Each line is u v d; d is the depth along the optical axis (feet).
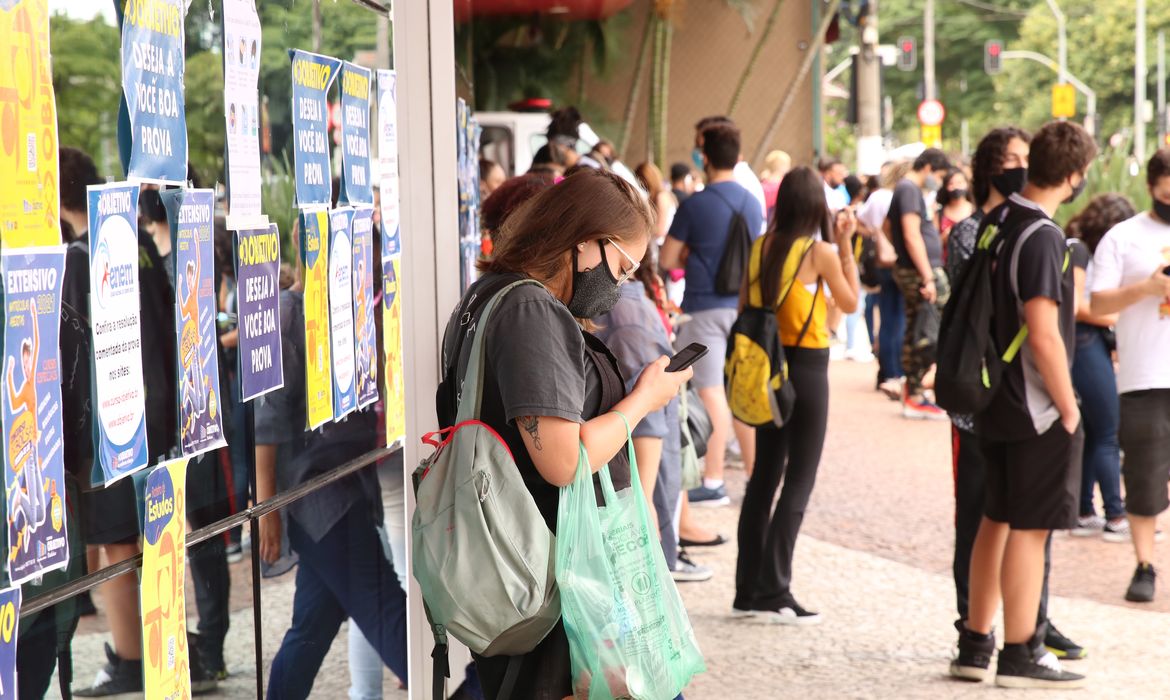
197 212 7.89
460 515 8.49
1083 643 17.53
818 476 28.17
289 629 9.59
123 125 6.93
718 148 23.66
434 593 8.51
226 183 8.33
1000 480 15.66
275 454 9.23
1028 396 15.01
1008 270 14.93
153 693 7.37
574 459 8.50
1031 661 15.78
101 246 6.70
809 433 18.15
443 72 14.78
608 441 8.75
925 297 33.35
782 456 18.56
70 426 6.41
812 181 17.71
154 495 7.34
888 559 21.84
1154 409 19.10
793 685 16.07
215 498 8.23
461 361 8.93
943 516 24.64
